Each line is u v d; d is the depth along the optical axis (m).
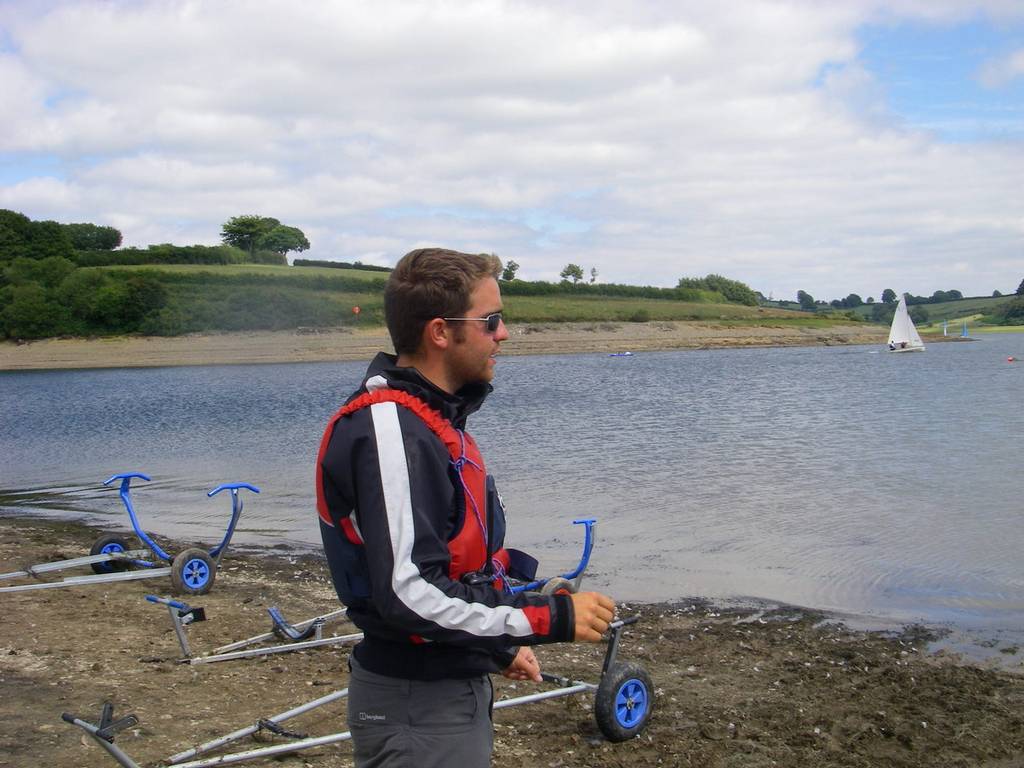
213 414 33.59
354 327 78.69
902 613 8.76
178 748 5.29
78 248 122.88
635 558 10.98
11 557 11.64
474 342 2.68
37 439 27.39
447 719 2.53
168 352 73.25
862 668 7.15
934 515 13.39
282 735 5.41
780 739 5.70
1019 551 11.15
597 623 2.52
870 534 12.17
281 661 7.07
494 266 2.76
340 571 2.55
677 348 92.94
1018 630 8.19
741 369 60.25
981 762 5.44
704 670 7.11
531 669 2.83
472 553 2.57
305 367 65.69
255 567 10.99
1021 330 147.12
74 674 6.64
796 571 10.34
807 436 23.64
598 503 14.57
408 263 2.69
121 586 9.83
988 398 35.47
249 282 86.75
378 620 2.49
